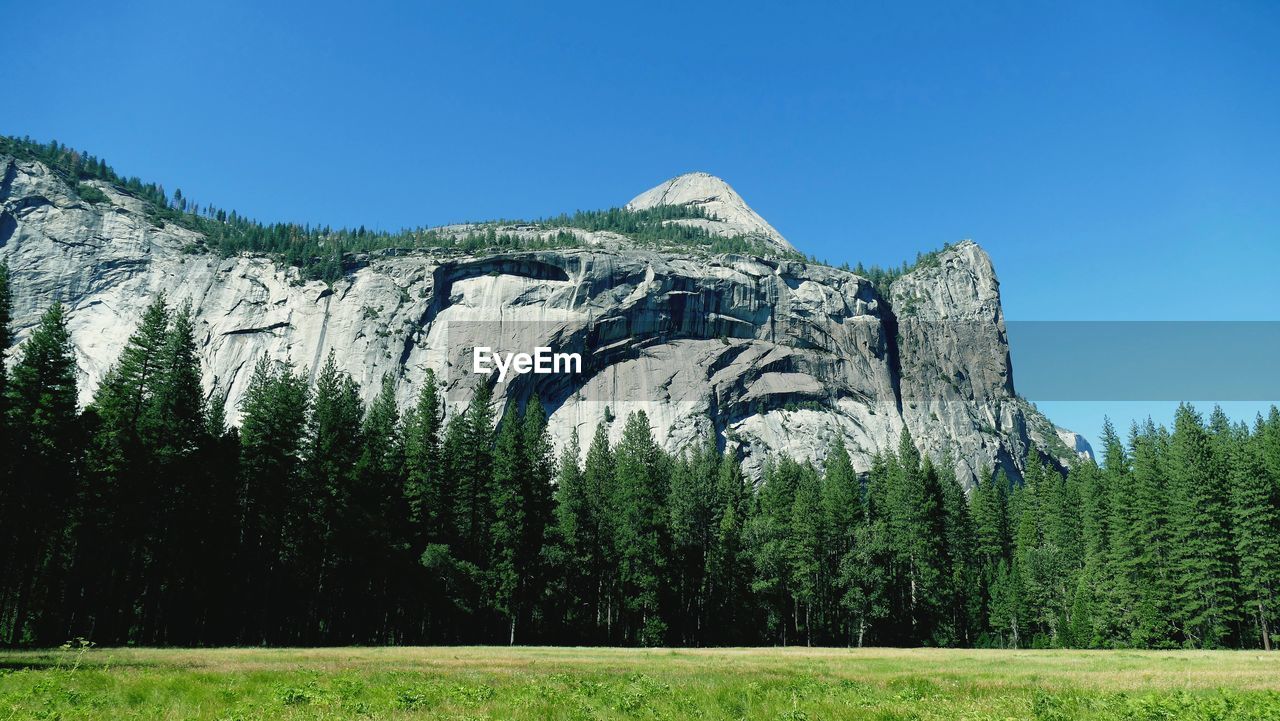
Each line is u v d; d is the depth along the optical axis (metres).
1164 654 53.59
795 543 80.31
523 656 41.03
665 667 33.38
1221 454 74.19
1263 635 64.94
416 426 78.50
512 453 73.94
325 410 68.50
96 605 51.88
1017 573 88.06
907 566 84.50
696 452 130.75
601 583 76.88
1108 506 85.00
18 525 47.88
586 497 78.94
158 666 27.62
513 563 68.44
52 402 49.56
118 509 52.19
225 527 56.84
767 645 76.69
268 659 32.88
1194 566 68.19
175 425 57.22
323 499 61.81
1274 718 18.95
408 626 67.50
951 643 81.06
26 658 29.67
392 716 16.92
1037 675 31.45
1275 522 67.19
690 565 78.12
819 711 18.97
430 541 68.56
